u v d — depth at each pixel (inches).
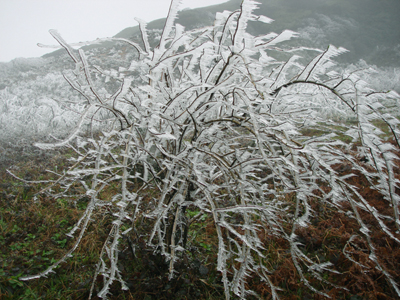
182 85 81.0
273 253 95.4
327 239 103.1
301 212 119.3
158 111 60.1
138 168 127.1
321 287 82.6
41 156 201.2
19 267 95.9
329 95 64.4
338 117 254.5
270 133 59.5
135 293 78.4
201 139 72.2
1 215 126.2
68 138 50.1
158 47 66.4
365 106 47.7
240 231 107.7
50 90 461.4
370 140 46.6
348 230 104.5
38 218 123.4
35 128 251.4
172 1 60.1
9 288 86.0
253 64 59.2
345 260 89.4
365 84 52.2
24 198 143.5
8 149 212.8
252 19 52.2
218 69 73.2
